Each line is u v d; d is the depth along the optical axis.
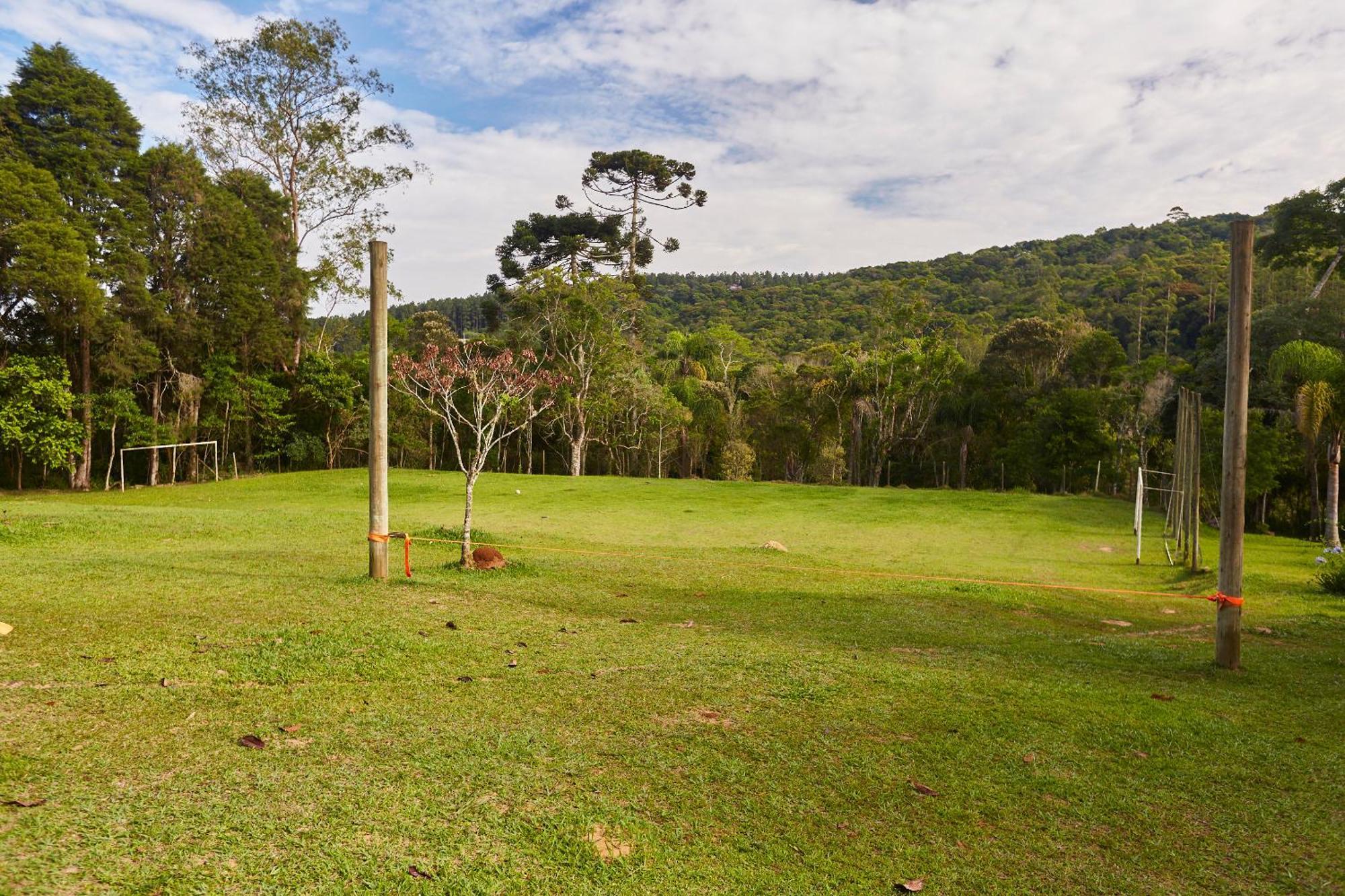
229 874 2.48
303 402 38.00
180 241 31.31
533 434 44.69
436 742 3.68
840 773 3.68
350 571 9.06
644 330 48.69
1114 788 3.68
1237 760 4.10
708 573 10.97
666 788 3.41
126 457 34.03
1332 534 22.73
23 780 2.94
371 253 7.90
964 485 44.69
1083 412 40.12
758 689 4.85
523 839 2.89
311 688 4.33
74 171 27.62
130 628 5.31
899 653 6.21
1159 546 17.17
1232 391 6.26
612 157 44.62
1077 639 7.59
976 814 3.36
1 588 6.55
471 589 8.12
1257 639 7.85
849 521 20.02
